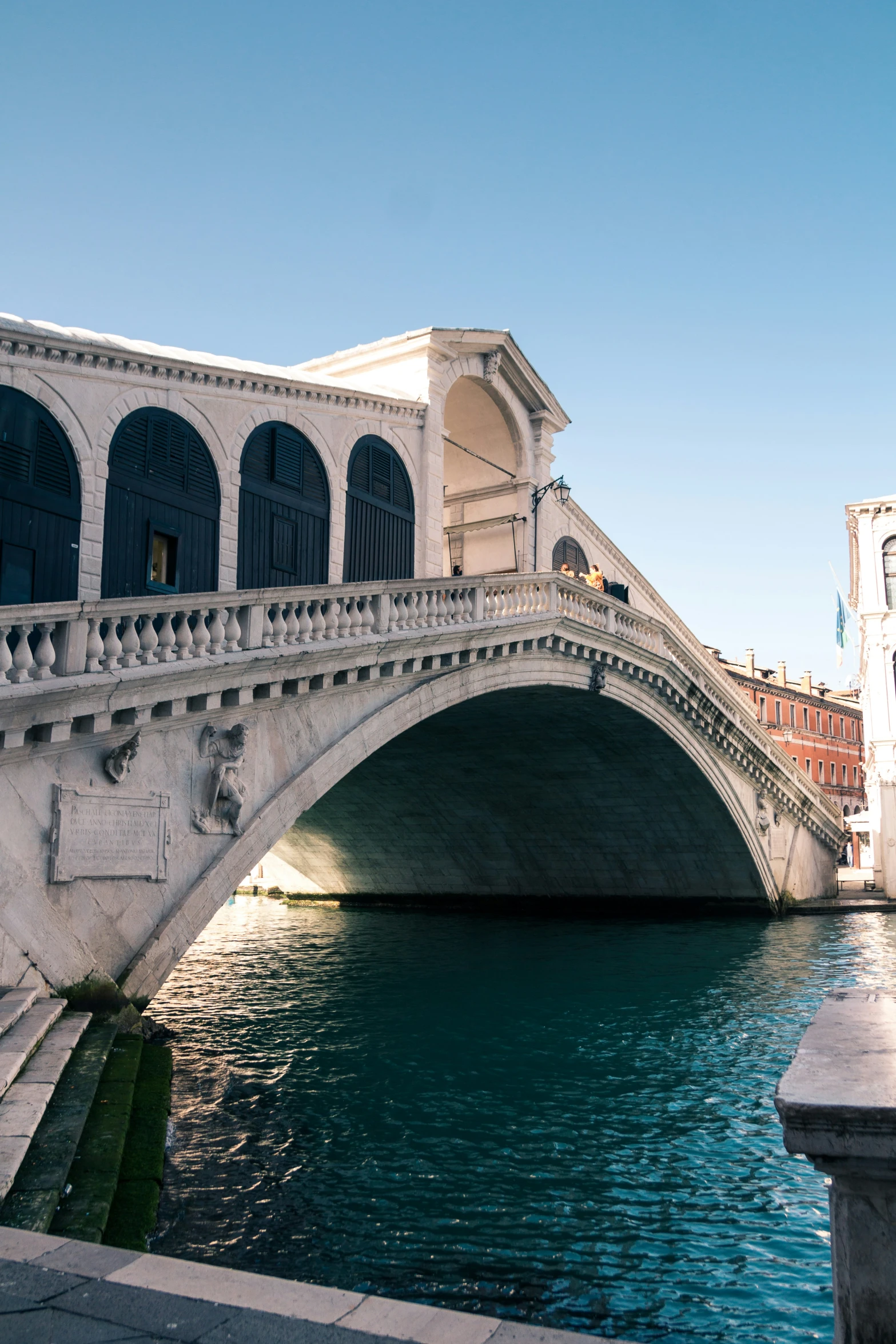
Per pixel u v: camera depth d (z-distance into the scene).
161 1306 2.79
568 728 23.02
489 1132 8.70
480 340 19.23
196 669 10.37
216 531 13.59
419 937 25.03
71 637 9.30
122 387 12.36
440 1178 7.48
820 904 30.72
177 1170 7.13
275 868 37.00
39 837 9.12
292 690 12.07
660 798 26.70
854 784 57.50
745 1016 14.30
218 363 13.96
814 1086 2.52
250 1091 9.84
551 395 21.88
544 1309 5.48
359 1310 2.75
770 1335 5.24
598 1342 2.54
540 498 21.92
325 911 34.09
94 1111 6.72
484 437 22.11
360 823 31.16
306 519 15.23
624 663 20.88
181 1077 10.09
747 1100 9.84
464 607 15.66
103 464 11.99
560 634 18.14
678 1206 7.04
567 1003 15.45
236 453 14.00
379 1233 6.36
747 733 26.92
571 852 29.77
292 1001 15.56
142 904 10.13
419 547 17.73
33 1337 2.58
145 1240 5.25
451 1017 14.22
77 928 9.43
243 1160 7.51
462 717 21.61
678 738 23.97
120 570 12.12
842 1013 3.57
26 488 11.09
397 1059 11.53
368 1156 7.91
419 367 18.34
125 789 10.00
